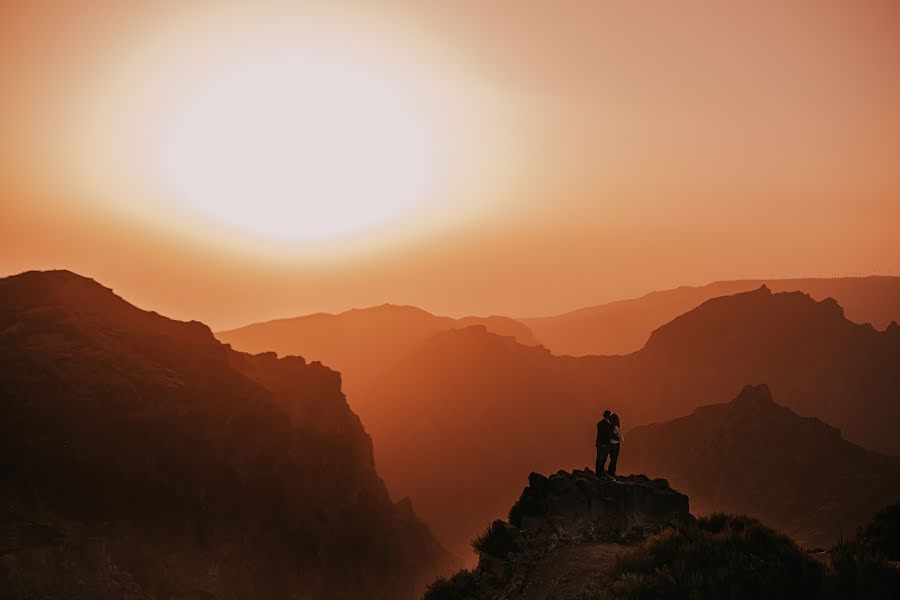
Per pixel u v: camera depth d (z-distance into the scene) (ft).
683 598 39.45
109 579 186.80
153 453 245.65
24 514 198.39
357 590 298.56
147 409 260.01
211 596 217.77
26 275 308.19
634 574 41.88
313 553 283.59
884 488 382.22
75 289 315.78
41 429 224.94
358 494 355.97
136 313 330.34
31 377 241.76
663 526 53.93
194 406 279.08
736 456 478.18
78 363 258.57
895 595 37.91
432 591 54.34
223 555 237.86
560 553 52.49
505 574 53.26
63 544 185.88
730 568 41.32
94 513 211.82
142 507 225.76
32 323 274.77
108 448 233.76
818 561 42.96
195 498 242.37
